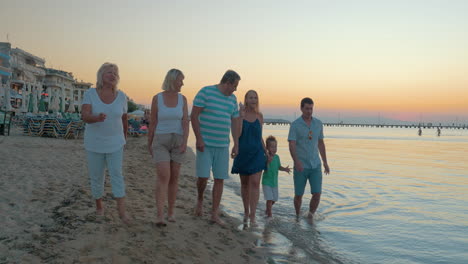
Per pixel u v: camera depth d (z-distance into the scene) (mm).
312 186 5781
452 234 5125
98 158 4023
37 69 63188
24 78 57625
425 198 7809
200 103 4609
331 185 9367
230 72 4598
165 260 3322
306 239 4766
